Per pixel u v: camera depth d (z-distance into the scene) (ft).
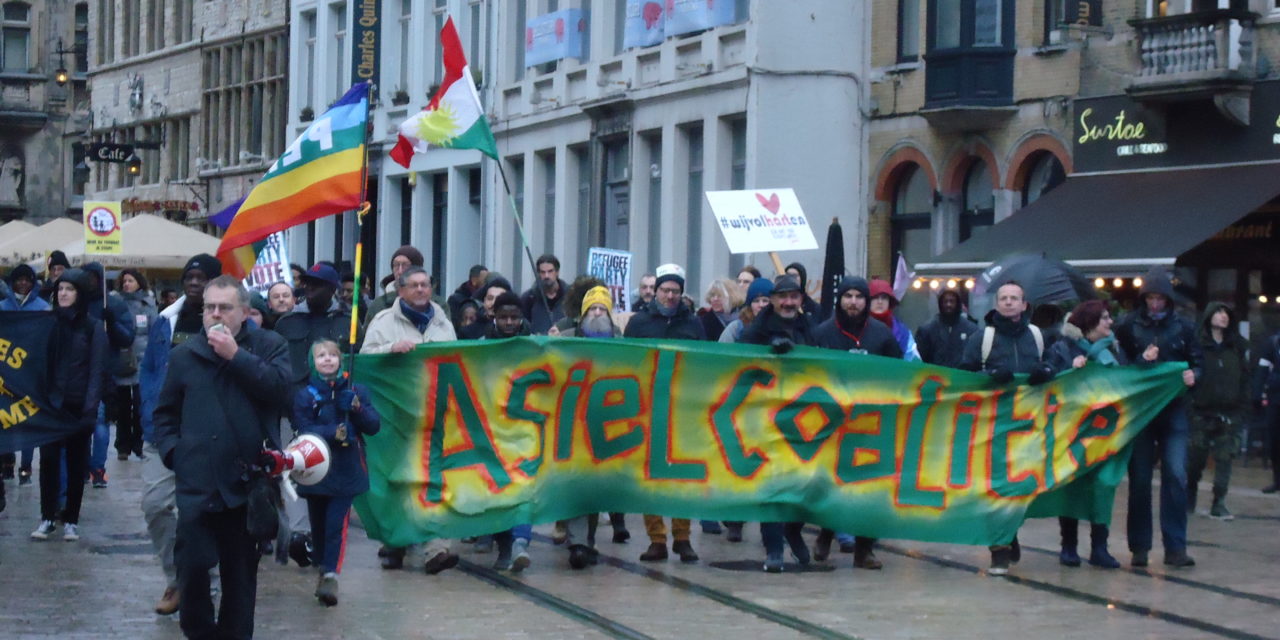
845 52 100.83
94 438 63.67
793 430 45.85
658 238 114.01
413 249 51.83
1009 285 46.03
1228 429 57.98
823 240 100.89
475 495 44.62
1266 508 60.75
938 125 93.91
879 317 50.14
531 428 45.27
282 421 48.65
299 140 44.93
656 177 114.21
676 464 45.85
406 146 52.29
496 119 133.80
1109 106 84.28
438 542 44.50
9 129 235.20
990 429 45.96
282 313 50.19
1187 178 80.07
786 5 100.83
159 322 39.93
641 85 114.11
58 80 231.09
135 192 202.59
